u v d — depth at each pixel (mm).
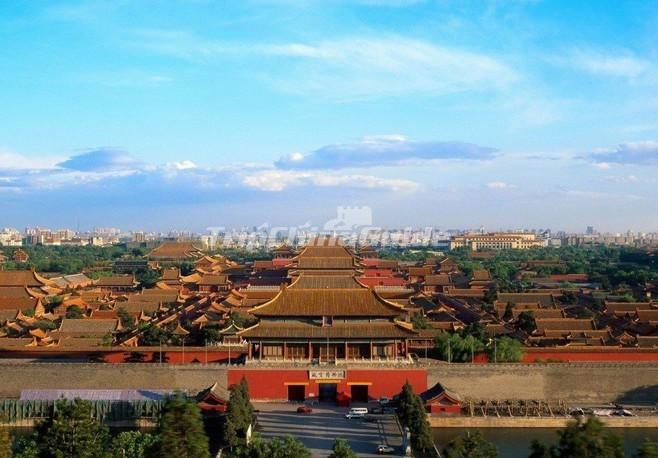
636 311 184250
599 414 110188
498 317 193375
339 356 119438
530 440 100250
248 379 116750
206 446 66750
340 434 97000
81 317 179250
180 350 132125
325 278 138250
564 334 159125
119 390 113250
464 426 106812
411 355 129750
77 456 76312
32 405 107688
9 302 197375
